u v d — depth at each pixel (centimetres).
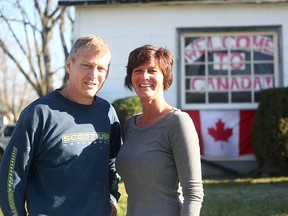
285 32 1009
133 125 320
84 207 287
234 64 1019
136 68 310
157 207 291
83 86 295
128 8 1014
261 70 1014
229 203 643
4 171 283
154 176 293
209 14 1013
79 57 295
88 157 292
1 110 3259
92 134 298
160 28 1016
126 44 1016
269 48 1016
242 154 984
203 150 987
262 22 1011
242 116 992
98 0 994
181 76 1012
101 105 315
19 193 282
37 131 286
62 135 288
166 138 296
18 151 282
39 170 288
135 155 301
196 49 1023
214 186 799
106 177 304
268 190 726
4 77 3847
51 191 284
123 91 1005
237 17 1012
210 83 1017
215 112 997
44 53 2225
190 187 283
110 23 1016
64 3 996
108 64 305
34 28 2258
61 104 295
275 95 873
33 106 289
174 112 299
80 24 1016
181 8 1016
